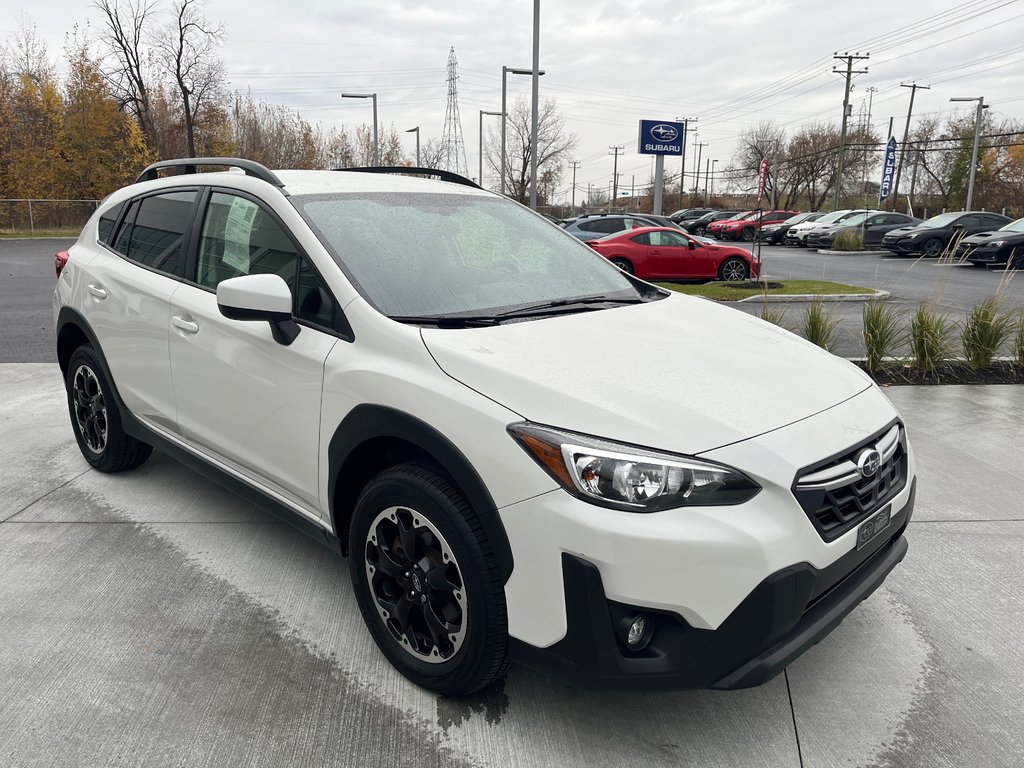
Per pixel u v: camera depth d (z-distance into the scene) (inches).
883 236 1095.6
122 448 162.7
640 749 90.7
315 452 106.3
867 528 90.7
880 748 91.8
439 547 92.6
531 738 92.1
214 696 98.5
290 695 99.0
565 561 79.7
